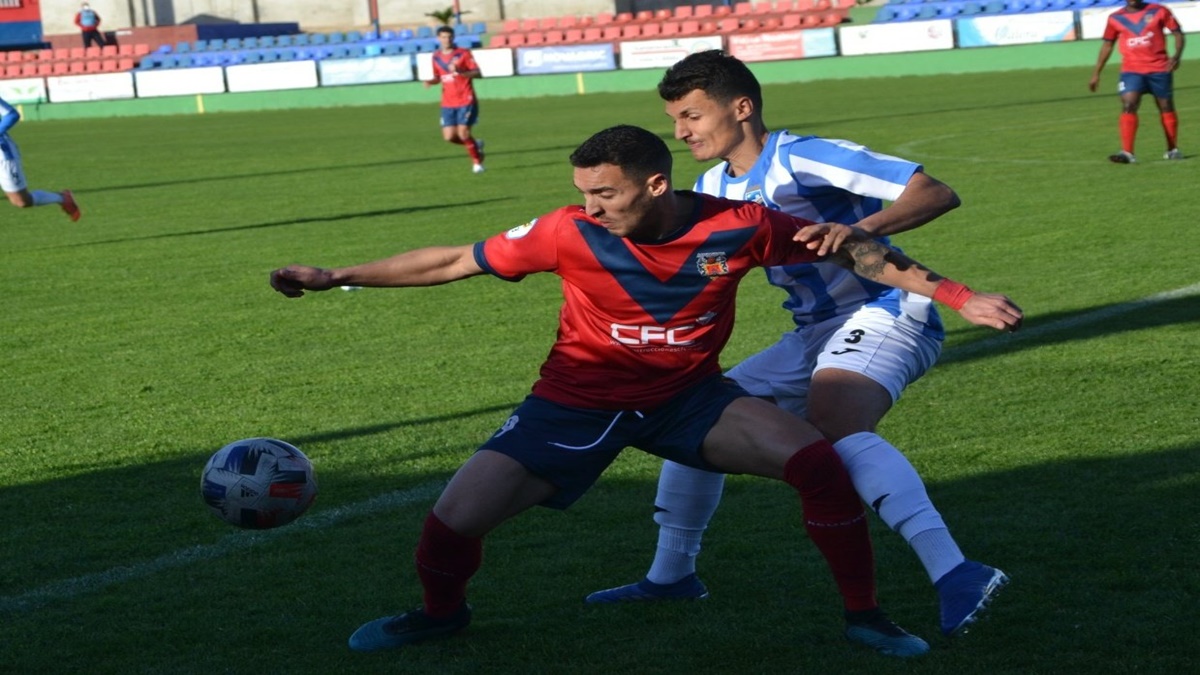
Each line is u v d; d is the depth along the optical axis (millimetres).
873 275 4223
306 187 20953
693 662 4344
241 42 54562
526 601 4941
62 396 8484
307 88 46812
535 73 45000
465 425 7402
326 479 6531
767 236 4227
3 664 4527
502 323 10148
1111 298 9781
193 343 9922
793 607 4754
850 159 4520
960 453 6422
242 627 4785
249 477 4508
